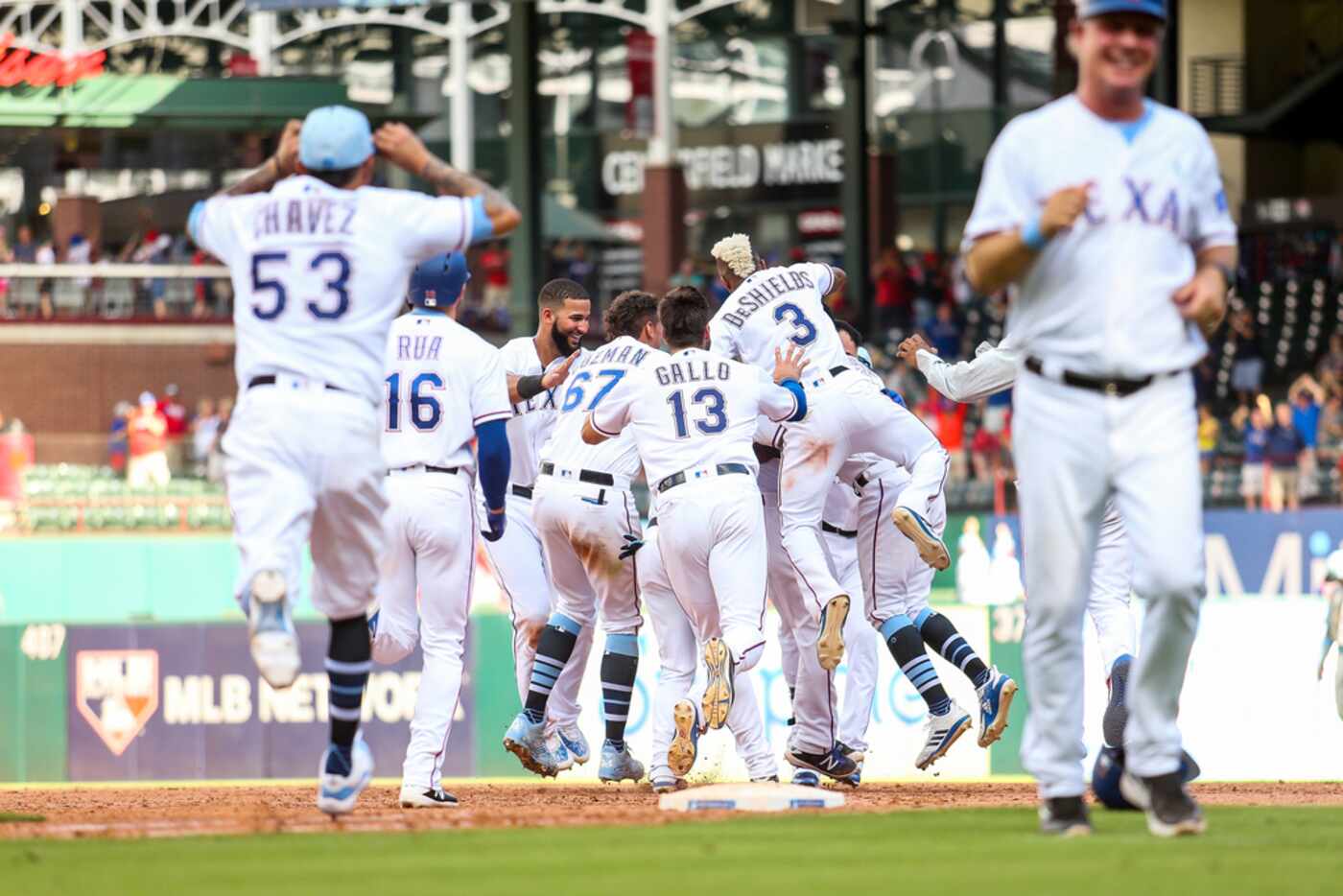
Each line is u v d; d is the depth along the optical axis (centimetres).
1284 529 8169
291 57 16200
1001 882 1506
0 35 14850
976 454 8906
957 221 14350
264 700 5634
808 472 3066
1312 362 11431
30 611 9200
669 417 2938
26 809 2975
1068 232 1859
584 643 3419
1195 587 1858
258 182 2175
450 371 2838
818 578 3047
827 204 15362
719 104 15775
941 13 14400
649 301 3241
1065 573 1889
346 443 2073
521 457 3338
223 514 9550
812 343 3097
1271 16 13900
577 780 4994
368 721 5462
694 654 3247
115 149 12562
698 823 2148
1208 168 1903
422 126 12556
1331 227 12262
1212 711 5128
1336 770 5094
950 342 11031
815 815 2295
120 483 9588
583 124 16125
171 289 12138
